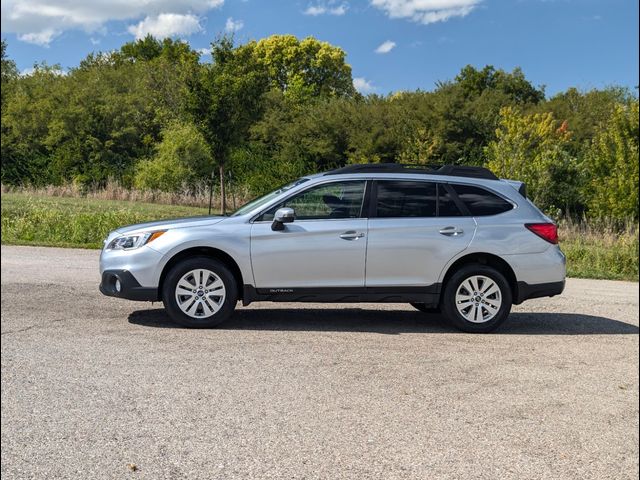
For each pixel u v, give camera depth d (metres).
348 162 34.06
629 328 8.87
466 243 8.02
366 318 8.75
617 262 16.69
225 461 4.14
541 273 8.17
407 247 7.95
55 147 36.91
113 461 4.09
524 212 8.29
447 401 5.44
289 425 4.77
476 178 8.38
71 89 39.97
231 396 5.35
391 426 4.83
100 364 6.10
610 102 41.09
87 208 22.62
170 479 3.87
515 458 4.36
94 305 8.79
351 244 7.87
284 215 7.66
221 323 7.86
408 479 3.98
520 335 8.12
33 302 8.80
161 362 6.23
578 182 27.48
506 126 27.31
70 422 4.70
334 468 4.09
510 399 5.56
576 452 4.49
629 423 5.08
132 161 35.72
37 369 5.88
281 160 34.69
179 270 7.64
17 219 17.30
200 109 23.73
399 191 8.15
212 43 23.88
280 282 7.82
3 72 41.19
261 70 24.58
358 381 5.86
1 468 3.95
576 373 6.44
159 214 22.45
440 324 8.55
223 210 24.22
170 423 4.73
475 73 49.91
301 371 6.09
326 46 66.06
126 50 59.28
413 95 37.00
